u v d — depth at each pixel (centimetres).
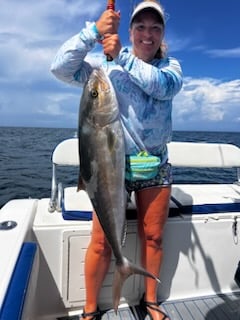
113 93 151
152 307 203
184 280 228
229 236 232
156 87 157
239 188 280
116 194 156
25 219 193
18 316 104
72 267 204
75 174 962
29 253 146
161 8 167
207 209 229
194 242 225
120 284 163
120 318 205
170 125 183
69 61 161
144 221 190
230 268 236
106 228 159
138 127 172
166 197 187
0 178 962
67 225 201
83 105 153
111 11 146
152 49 171
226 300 228
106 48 146
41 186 855
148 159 174
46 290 203
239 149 289
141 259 206
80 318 204
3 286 118
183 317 210
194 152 281
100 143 151
